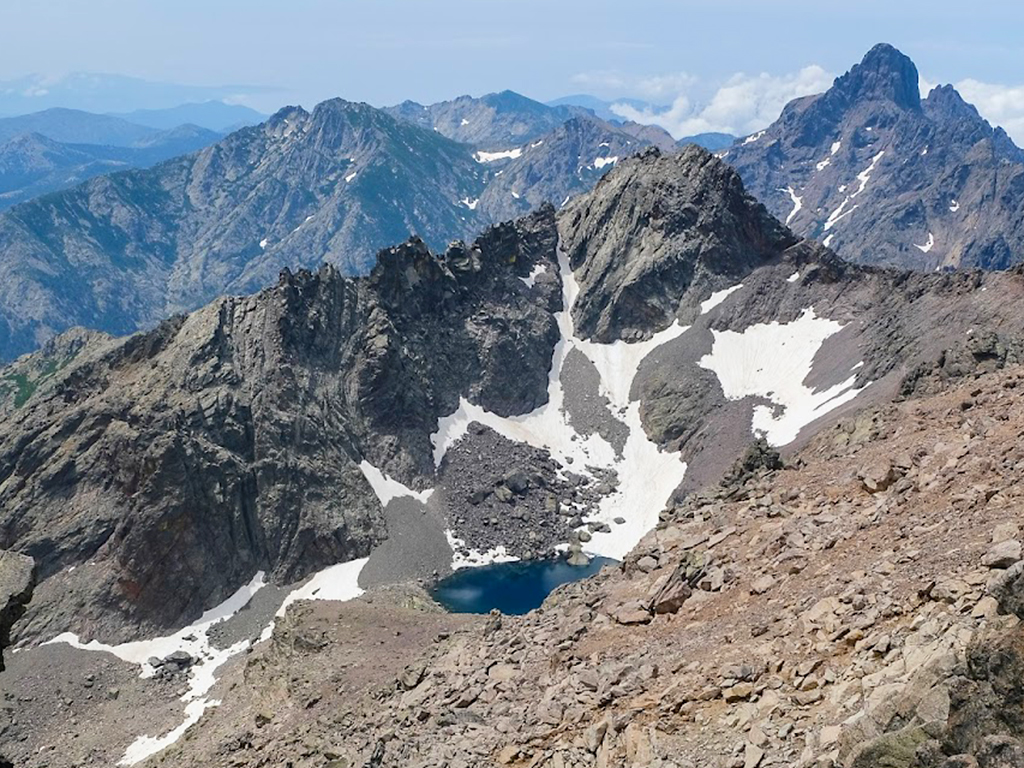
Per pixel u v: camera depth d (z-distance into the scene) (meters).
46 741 126.31
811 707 33.09
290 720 74.06
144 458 168.00
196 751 80.31
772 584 45.94
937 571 36.84
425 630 90.44
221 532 170.38
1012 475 43.00
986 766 22.72
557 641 53.47
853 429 70.19
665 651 44.06
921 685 27.39
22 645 150.62
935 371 123.81
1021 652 24.03
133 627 156.25
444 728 48.06
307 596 169.50
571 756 38.59
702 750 33.91
